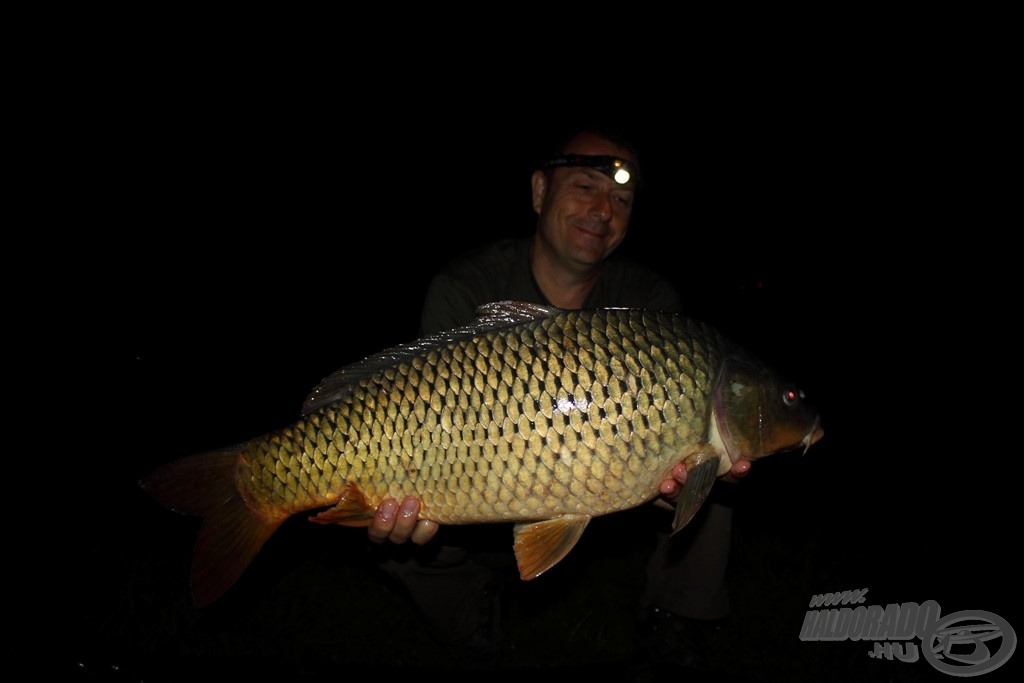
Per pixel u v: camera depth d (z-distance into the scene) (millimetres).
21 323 8492
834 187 14672
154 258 11234
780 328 10578
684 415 2320
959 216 13109
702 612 3129
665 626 3172
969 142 13375
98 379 7074
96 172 12422
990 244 12633
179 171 13383
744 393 2385
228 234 13102
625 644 3359
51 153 11789
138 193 12297
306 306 10508
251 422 6109
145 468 5074
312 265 12539
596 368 2270
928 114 13984
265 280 11477
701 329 2420
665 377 2305
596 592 3729
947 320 10586
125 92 12828
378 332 9430
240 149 14625
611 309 2365
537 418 2250
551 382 2258
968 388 8016
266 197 14430
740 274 12680
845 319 10852
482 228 15180
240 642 3227
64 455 5258
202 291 10430
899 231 13422
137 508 4469
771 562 4156
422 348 2391
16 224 10906
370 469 2320
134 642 3154
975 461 5973
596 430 2256
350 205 15680
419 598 3123
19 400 6383
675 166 15711
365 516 2389
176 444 5551
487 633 3236
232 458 2453
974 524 4742
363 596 3625
